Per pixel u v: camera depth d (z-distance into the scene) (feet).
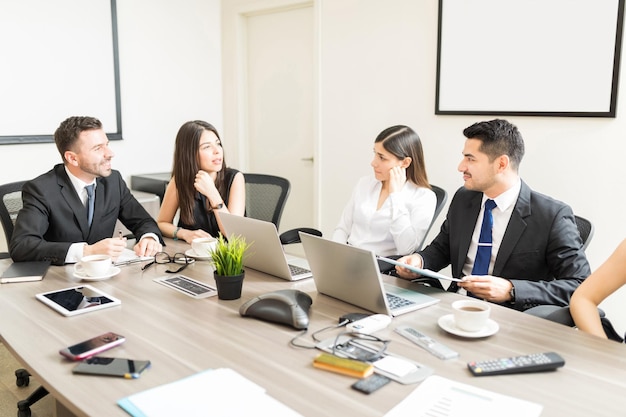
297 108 13.89
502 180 6.10
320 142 12.96
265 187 9.46
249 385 3.44
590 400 3.30
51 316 4.71
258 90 14.79
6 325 4.50
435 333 4.35
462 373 3.65
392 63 11.32
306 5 13.15
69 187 7.18
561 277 5.81
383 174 7.72
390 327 4.49
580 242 5.96
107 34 12.68
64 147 7.02
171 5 13.89
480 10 9.83
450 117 10.57
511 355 3.93
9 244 7.41
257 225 5.74
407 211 7.56
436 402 3.26
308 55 13.39
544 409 3.19
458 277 6.51
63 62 12.03
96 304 4.94
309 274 5.98
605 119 8.73
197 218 8.39
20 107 11.50
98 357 3.84
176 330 4.41
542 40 9.21
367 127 11.97
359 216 8.05
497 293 5.24
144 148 13.82
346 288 4.97
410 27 10.91
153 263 6.45
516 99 9.64
